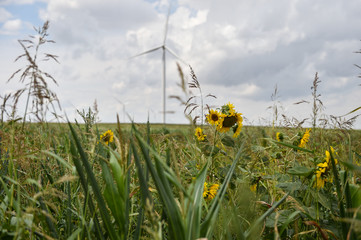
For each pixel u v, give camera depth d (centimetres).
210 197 228
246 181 229
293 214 157
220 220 180
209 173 264
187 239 126
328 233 185
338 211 200
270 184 243
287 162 288
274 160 302
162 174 134
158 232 130
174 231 126
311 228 197
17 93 236
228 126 306
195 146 281
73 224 190
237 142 295
